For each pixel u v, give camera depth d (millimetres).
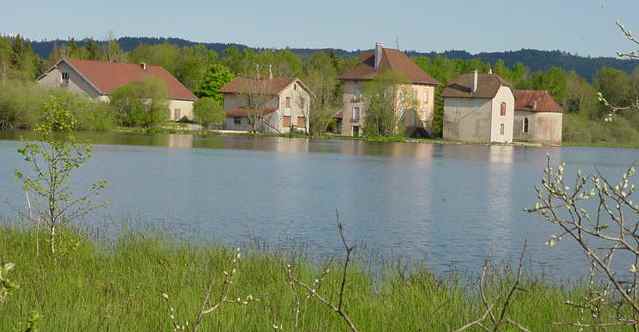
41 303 11016
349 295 12414
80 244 15898
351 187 40625
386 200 35375
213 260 15211
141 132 88188
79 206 27359
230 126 104688
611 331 9562
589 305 7426
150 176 42312
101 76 98250
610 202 33125
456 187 42375
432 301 12242
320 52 157375
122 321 10289
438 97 111188
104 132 84562
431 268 19109
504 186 43562
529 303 11922
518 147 95562
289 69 139000
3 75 94125
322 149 74688
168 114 91188
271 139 91562
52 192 15805
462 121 101938
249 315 10609
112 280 13078
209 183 40062
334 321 10719
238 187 38719
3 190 31328
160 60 138625
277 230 25328
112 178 40219
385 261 19234
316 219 28234
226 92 105375
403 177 47531
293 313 10891
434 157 68688
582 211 6105
